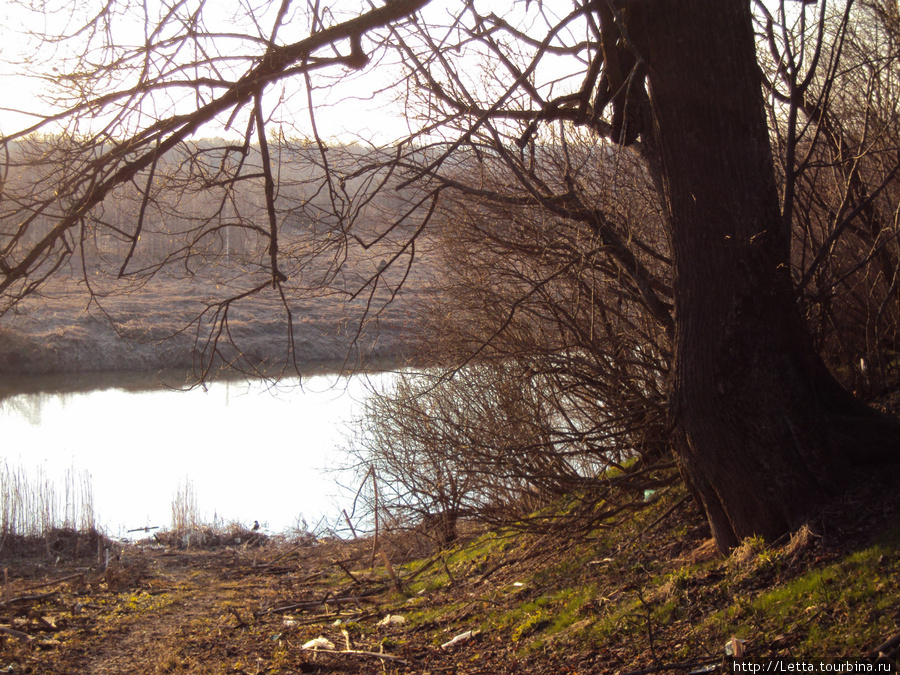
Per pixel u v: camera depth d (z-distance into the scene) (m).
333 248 6.66
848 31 8.38
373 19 5.36
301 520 15.04
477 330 10.31
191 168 5.53
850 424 5.46
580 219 6.59
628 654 5.09
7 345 29.44
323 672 6.51
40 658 7.18
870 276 8.55
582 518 8.35
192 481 15.91
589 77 6.30
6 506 13.03
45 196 5.13
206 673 6.68
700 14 5.44
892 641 3.77
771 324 5.53
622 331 8.77
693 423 5.71
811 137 8.57
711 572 5.57
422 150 6.16
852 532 4.96
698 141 5.54
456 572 9.72
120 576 11.18
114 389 29.23
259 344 24.25
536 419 8.98
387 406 11.09
